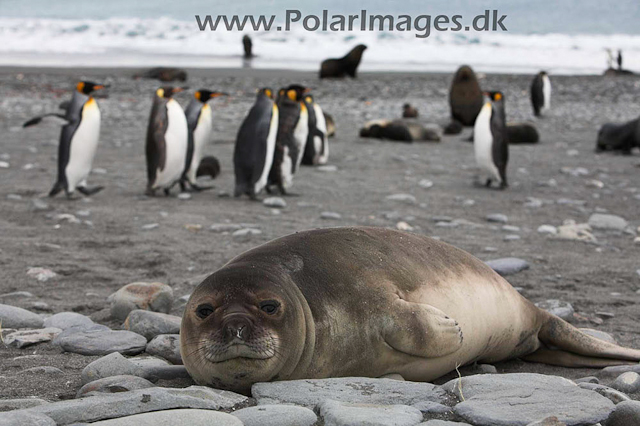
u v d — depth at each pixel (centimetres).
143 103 2617
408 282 432
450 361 441
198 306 379
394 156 1736
